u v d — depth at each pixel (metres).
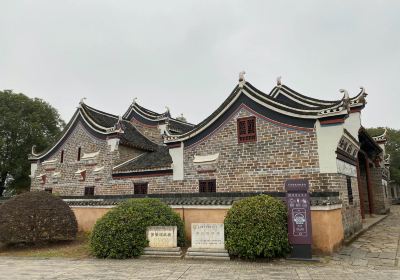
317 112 11.88
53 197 12.88
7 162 29.78
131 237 9.93
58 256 10.72
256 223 9.02
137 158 19.91
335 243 10.06
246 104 13.71
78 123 20.62
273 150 12.83
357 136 15.00
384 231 14.36
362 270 7.93
